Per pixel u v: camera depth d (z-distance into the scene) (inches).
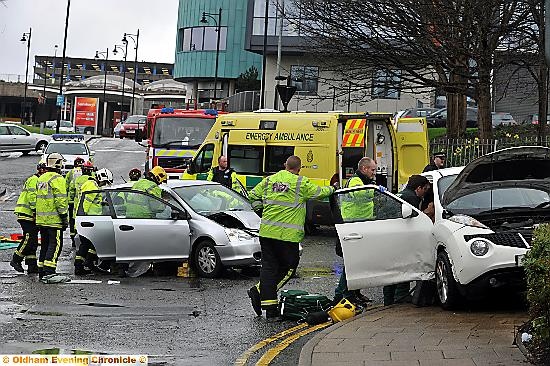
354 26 1515.7
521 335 491.2
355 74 1605.6
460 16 1393.9
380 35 1505.9
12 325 580.4
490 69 1473.9
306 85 2684.5
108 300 699.4
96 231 855.1
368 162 729.6
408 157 1214.3
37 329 568.4
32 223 848.9
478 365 440.1
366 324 578.2
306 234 1228.5
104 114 5418.3
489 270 583.2
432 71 1873.8
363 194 649.0
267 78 2982.3
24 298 700.7
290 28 2527.1
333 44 1546.5
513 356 456.4
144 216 852.0
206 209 874.8
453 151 1491.1
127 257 840.9
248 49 2957.7
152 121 1672.0
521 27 1393.9
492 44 1409.9
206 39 3988.7
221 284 797.9
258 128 1245.7
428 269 646.5
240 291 758.5
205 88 4119.1
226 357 496.1
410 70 1550.2
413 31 1435.8
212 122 1664.6
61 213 808.9
